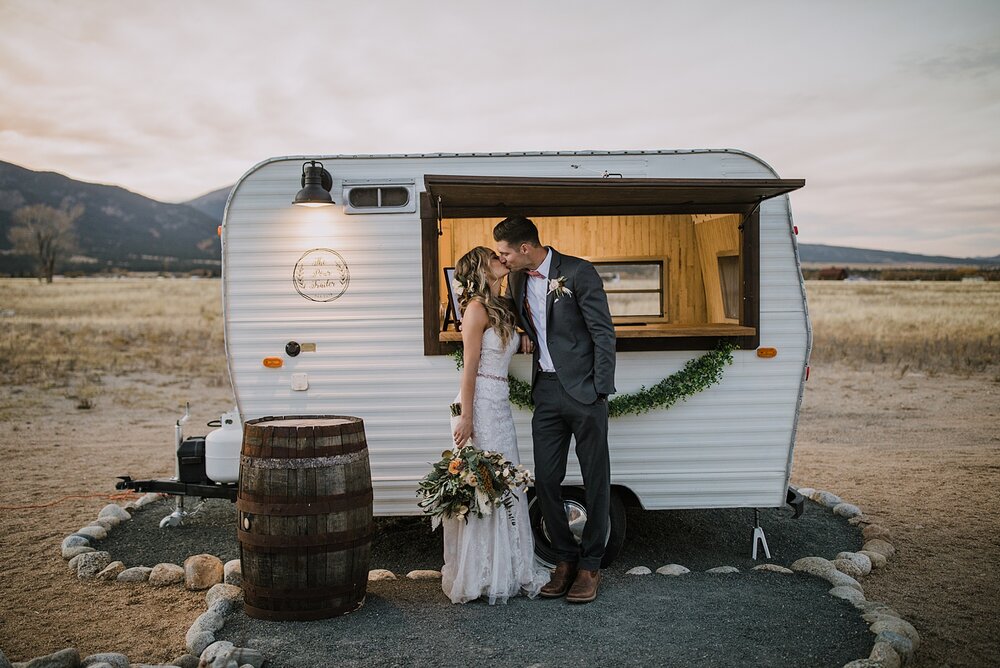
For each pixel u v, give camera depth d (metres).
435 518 4.62
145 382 15.88
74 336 21.77
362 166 5.40
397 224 5.39
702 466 5.43
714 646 3.97
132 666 3.81
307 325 5.44
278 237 5.42
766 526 6.46
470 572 4.56
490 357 4.69
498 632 4.17
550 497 4.71
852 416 12.12
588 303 4.56
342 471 4.35
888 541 5.98
